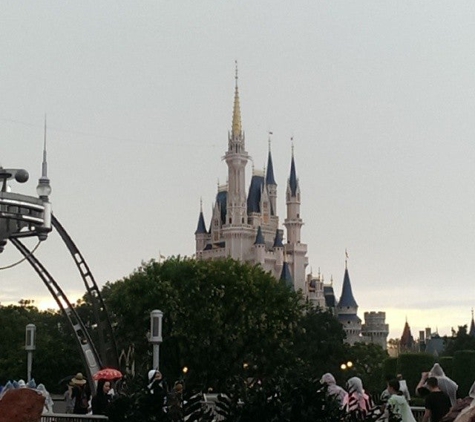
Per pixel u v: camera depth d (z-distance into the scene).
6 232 21.97
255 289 82.94
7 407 11.79
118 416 12.44
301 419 11.95
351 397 13.63
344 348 131.12
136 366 78.50
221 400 12.25
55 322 111.94
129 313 79.00
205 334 79.38
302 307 91.31
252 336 82.50
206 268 82.31
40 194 21.28
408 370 59.03
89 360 44.28
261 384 12.36
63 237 45.50
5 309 107.19
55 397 69.75
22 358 97.31
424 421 19.95
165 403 12.49
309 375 12.39
